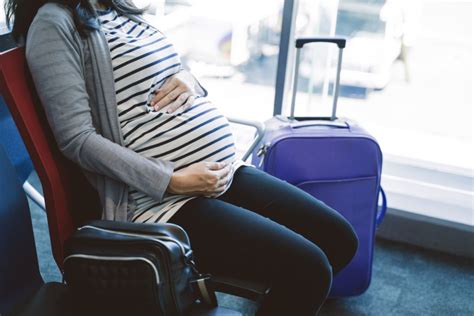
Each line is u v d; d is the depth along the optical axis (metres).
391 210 2.27
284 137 1.72
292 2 2.15
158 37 1.38
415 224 2.25
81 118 1.19
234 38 2.51
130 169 1.21
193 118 1.34
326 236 1.40
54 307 1.09
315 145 1.73
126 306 1.06
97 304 1.07
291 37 2.23
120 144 1.27
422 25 2.31
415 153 2.32
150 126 1.29
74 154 1.19
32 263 1.22
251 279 1.16
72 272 1.05
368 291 2.01
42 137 1.18
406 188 2.30
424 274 2.11
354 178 1.78
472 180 2.24
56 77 1.16
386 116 2.48
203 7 2.48
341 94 2.45
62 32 1.17
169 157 1.30
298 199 1.43
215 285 1.15
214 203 1.28
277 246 1.21
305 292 1.22
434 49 2.36
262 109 2.56
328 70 2.39
